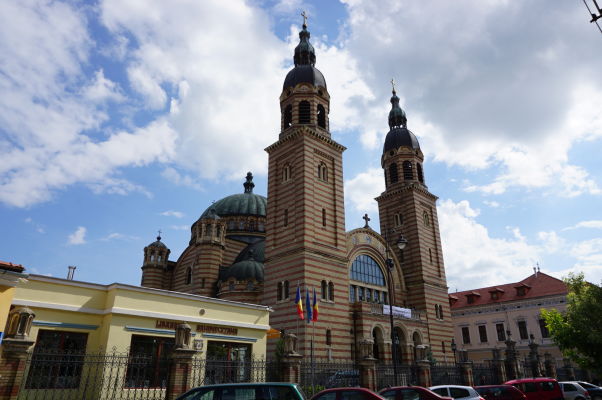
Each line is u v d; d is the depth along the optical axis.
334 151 53.38
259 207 72.12
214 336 29.02
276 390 15.79
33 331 22.78
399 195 64.50
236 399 15.72
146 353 25.83
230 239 64.12
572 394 35.16
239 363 26.03
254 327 31.48
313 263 45.59
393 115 70.75
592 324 33.91
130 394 24.25
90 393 23.36
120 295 25.41
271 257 48.62
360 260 54.75
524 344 65.69
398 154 66.50
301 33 59.97
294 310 43.72
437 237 64.12
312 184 49.19
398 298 57.84
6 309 18.92
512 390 26.66
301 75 55.34
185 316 27.80
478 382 41.50
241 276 51.97
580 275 37.12
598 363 34.75
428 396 21.23
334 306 45.94
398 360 50.94
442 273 62.00
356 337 47.34
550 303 64.94
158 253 66.06
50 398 22.19
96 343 24.77
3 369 17.42
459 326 74.38
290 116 54.91
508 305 69.31
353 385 31.97
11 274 19.08
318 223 48.22
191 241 69.81
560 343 36.34
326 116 54.91
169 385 21.81
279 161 53.03
